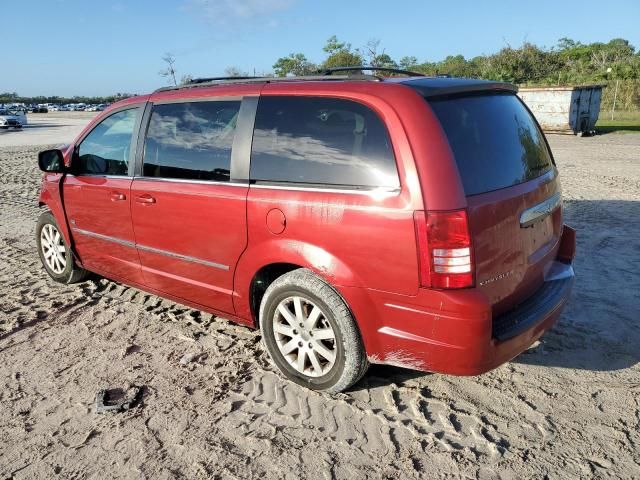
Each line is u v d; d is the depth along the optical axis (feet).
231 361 12.72
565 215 25.31
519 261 10.53
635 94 99.45
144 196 13.79
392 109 9.79
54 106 344.69
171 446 9.84
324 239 10.37
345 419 10.43
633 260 18.67
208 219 12.37
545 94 69.10
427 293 9.37
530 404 10.77
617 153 49.85
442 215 9.11
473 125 10.31
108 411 10.91
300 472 9.09
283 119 11.32
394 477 8.92
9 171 46.52
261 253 11.44
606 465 9.07
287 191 10.91
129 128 14.61
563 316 14.47
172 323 14.85
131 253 14.79
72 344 13.80
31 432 10.36
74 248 16.96
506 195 10.09
